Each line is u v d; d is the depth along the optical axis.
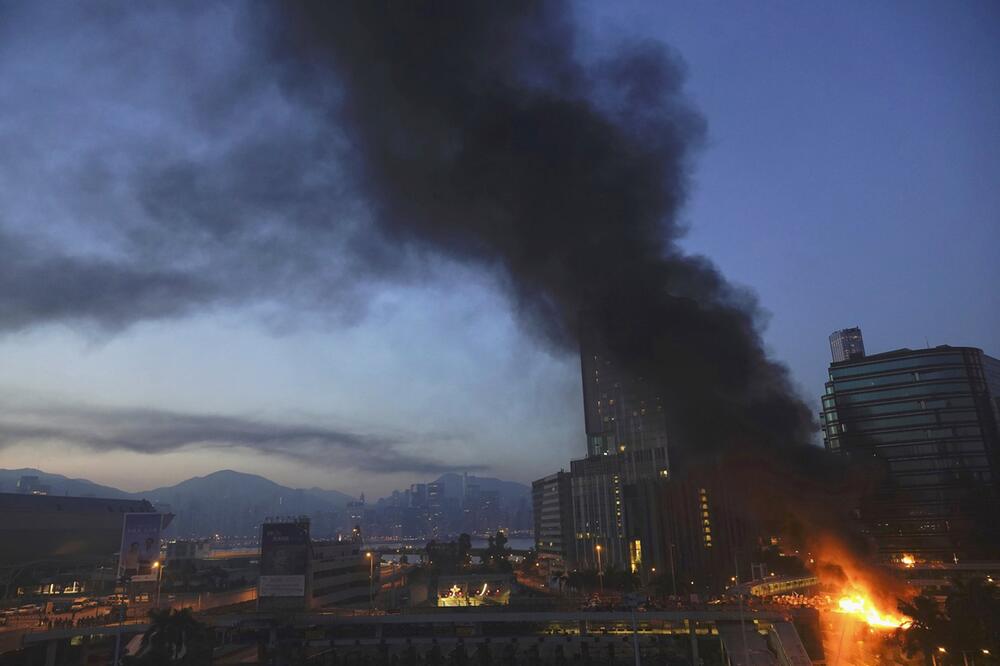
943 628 67.44
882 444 178.88
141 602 123.19
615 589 147.12
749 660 79.19
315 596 131.25
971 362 177.50
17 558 170.62
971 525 164.88
